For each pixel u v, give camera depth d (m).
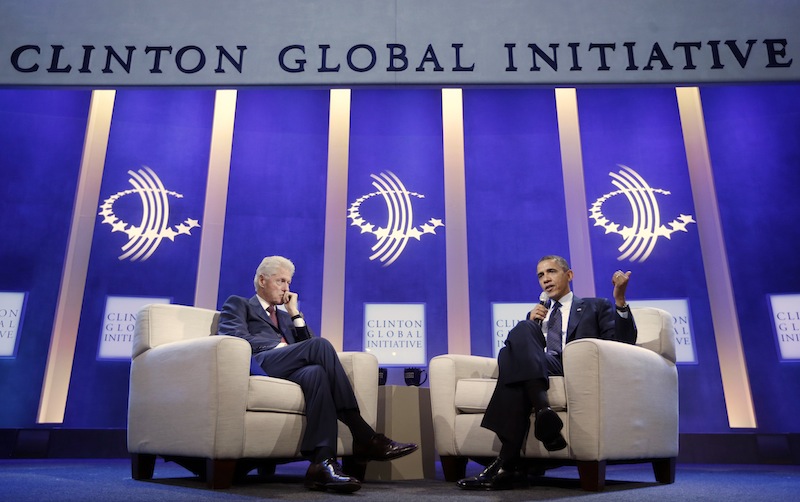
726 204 4.94
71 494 1.77
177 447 2.08
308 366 2.18
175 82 3.85
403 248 5.14
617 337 2.33
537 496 1.85
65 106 5.01
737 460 4.34
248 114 5.32
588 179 5.20
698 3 3.93
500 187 5.25
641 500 1.76
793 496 1.88
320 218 5.18
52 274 4.67
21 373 4.46
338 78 3.88
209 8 3.99
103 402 4.51
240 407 2.01
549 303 2.70
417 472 2.63
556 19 3.95
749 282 4.75
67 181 4.87
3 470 2.79
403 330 4.97
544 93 5.43
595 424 2.02
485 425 2.12
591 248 5.05
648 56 3.86
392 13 4.00
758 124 5.05
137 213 4.92
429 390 2.81
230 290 4.93
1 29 3.87
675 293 4.83
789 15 3.85
